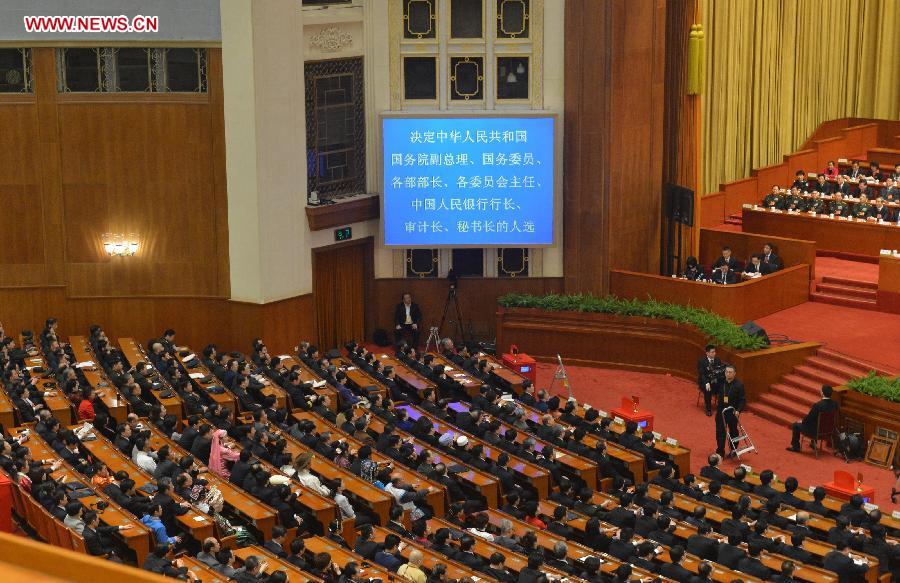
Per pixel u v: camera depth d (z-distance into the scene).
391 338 30.20
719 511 17.69
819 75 36.25
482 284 30.05
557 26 28.88
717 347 25.72
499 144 28.73
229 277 27.61
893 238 29.89
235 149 26.94
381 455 19.31
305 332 28.36
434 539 15.66
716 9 32.91
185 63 26.94
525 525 16.70
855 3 36.31
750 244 30.02
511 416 21.91
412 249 29.89
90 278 27.69
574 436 20.95
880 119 36.84
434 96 29.36
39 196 27.23
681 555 15.24
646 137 29.16
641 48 28.59
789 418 24.20
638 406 25.12
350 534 16.91
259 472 17.25
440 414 22.44
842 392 22.78
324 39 28.02
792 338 26.58
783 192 32.62
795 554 15.91
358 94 29.08
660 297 28.45
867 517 17.66
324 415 21.53
